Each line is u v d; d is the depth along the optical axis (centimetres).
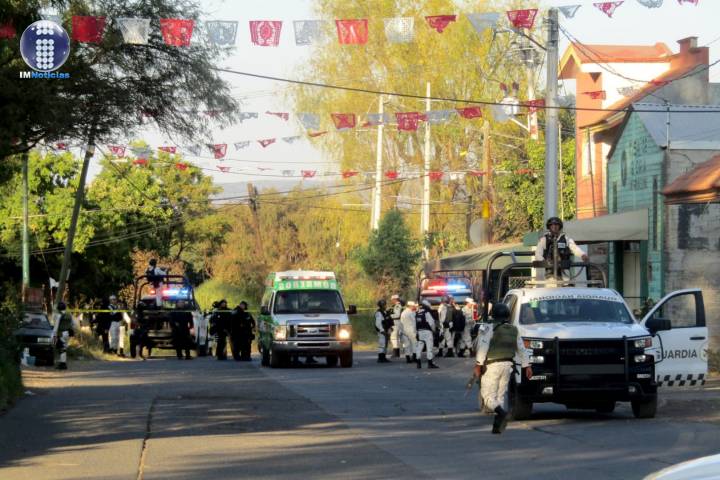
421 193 8575
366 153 7981
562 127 8356
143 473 1756
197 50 3500
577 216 6094
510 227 7806
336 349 4966
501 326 2370
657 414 2678
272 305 5162
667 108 4756
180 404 2925
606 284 3003
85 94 3325
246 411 2753
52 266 8788
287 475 1741
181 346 6184
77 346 5878
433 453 2002
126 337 6988
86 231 8450
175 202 10738
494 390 2334
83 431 2312
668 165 4647
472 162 8112
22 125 3005
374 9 7612
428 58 7681
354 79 7650
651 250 4609
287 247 11825
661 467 1817
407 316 5181
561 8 2784
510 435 2291
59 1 3117
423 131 8006
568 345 2544
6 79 2916
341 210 8538
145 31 3102
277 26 2828
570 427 2439
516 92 6794
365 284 8375
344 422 2525
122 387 3547
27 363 4844
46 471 1770
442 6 7656
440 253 7906
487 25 2916
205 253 12144
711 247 4284
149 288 6638
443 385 3744
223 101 3597
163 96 3512
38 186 8494
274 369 4859
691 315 4266
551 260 3075
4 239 8262
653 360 2564
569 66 6431
